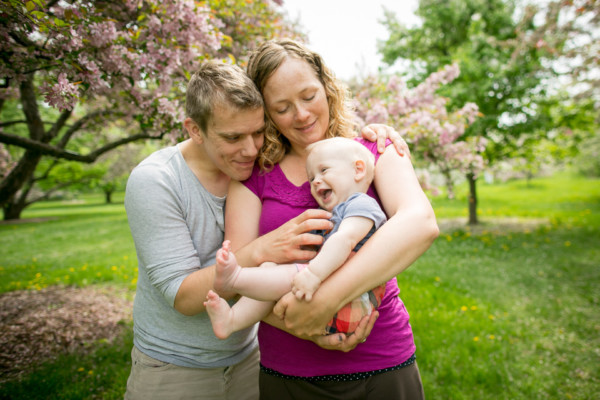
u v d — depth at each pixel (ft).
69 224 48.19
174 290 4.20
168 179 4.53
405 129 15.47
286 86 4.38
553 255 23.31
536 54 29.68
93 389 9.74
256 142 4.47
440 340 11.97
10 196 13.19
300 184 4.85
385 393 4.19
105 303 16.17
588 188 66.33
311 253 4.17
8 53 7.35
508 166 43.80
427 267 20.97
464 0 35.76
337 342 3.89
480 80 30.58
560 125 33.35
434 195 18.43
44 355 11.57
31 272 21.90
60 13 8.00
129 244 30.96
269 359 4.66
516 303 15.65
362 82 17.31
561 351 11.73
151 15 8.91
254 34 14.02
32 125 13.56
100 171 66.49
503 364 10.78
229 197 4.91
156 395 4.79
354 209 4.03
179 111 10.32
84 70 7.57
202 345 4.82
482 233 31.96
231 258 3.84
